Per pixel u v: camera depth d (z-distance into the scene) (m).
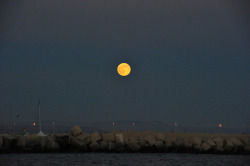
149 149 162.25
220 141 166.38
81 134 162.75
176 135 180.75
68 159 139.25
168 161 139.75
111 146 158.62
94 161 135.75
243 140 170.50
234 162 141.00
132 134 179.88
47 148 156.25
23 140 156.00
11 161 133.75
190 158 148.38
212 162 140.12
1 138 154.00
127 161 137.25
